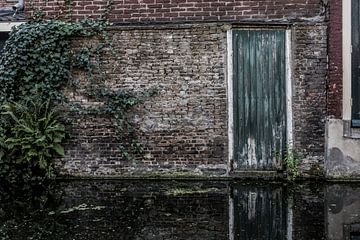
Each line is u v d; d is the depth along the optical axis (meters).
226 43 9.86
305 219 7.47
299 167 9.85
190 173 10.05
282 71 9.89
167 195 8.88
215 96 9.94
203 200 8.55
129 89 10.05
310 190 9.09
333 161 9.69
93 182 9.97
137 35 9.96
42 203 8.55
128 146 10.13
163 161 10.09
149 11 9.96
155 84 10.00
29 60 10.05
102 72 10.06
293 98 9.82
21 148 9.85
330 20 9.52
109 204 8.37
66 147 10.24
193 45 9.89
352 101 9.69
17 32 10.03
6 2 11.63
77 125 10.20
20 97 10.13
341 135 9.62
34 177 10.03
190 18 9.89
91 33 10.00
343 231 6.93
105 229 7.10
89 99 10.14
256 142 10.01
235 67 9.95
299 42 9.73
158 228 7.11
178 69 9.95
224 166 10.02
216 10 9.84
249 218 7.55
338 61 9.54
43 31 9.99
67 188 9.52
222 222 7.38
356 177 9.63
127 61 10.02
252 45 9.90
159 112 10.04
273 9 9.74
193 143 10.02
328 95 9.64
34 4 10.20
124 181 10.00
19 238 6.80
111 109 10.08
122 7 10.00
